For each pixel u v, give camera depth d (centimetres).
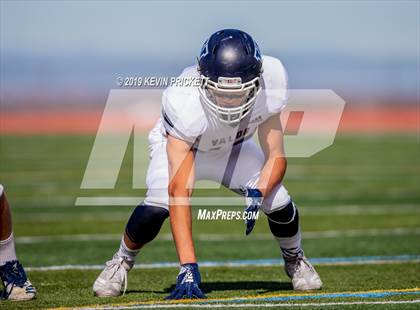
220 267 2319
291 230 1736
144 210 1664
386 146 7925
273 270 2250
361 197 4294
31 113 13812
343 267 2277
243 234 3156
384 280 1977
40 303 1605
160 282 2012
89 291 1816
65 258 2527
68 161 6400
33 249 2752
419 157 6725
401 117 13050
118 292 1716
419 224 3347
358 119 12731
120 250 1727
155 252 2669
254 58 1545
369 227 3272
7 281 1652
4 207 1627
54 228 3312
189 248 1594
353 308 1503
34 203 4119
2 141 8675
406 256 2508
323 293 1716
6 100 16362
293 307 1505
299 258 1778
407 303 1562
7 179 5219
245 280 2042
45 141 8644
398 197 4284
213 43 1551
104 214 3753
